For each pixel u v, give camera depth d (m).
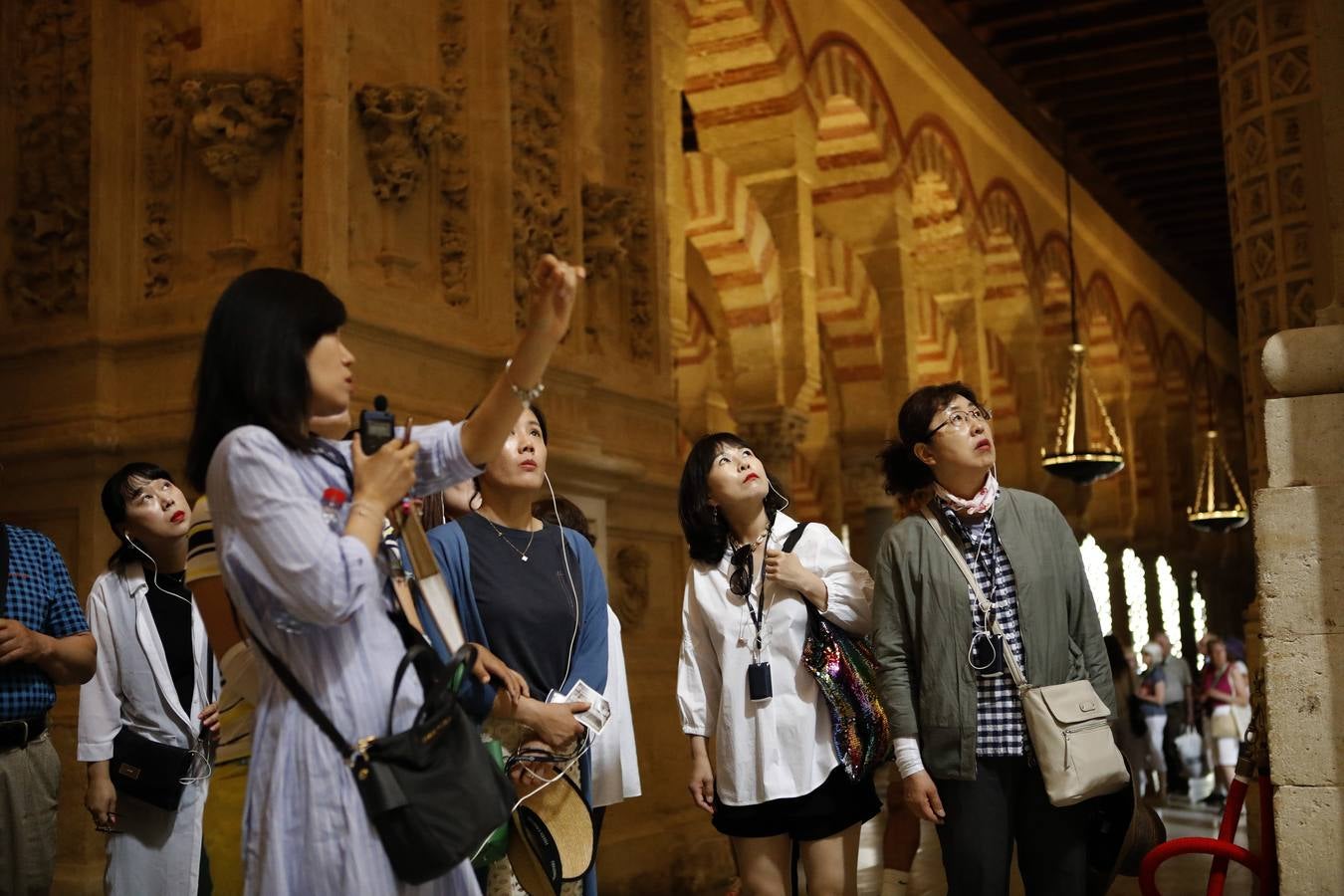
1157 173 22.41
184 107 6.86
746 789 4.12
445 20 7.62
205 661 4.42
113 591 4.40
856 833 4.20
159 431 6.46
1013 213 19.30
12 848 3.89
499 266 7.51
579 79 8.69
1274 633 3.37
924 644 3.78
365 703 2.47
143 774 4.27
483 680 3.10
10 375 6.84
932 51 16.75
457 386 7.16
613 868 7.41
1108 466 13.73
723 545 4.32
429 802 2.41
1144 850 3.73
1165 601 25.67
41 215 6.93
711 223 13.27
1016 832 3.75
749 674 4.13
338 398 2.61
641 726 8.15
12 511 6.67
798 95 13.48
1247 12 8.37
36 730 3.98
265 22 6.84
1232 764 12.41
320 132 6.52
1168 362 27.00
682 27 11.60
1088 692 3.68
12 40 7.21
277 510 2.38
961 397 3.91
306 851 2.40
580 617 3.68
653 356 9.20
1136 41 17.34
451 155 7.48
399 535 2.76
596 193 8.70
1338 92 3.86
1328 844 3.26
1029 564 3.75
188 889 4.29
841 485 18.44
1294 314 8.05
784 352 13.34
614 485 8.20
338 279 6.48
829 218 15.66
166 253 6.86
